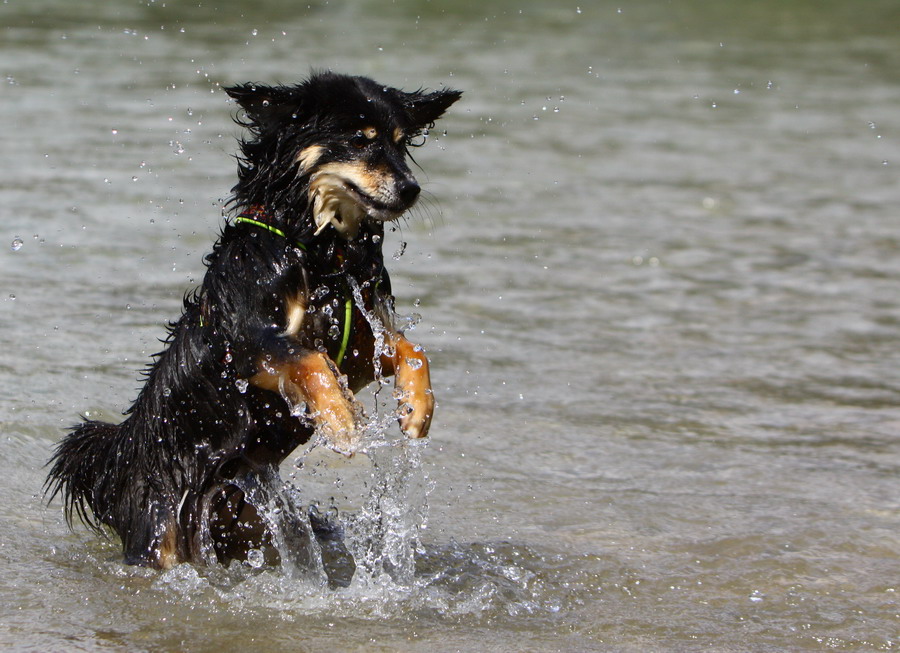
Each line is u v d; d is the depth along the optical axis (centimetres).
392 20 3925
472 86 2873
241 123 877
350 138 804
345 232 818
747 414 1130
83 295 1366
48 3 3903
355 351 815
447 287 1505
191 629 693
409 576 783
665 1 4550
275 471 816
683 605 750
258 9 4034
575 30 3900
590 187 2088
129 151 2069
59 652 654
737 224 1888
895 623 725
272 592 753
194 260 1522
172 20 3716
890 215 1964
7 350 1175
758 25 4119
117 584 754
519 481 958
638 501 923
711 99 2911
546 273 1590
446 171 2141
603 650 681
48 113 2336
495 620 723
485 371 1216
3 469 930
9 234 1569
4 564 779
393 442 870
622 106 2789
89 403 1055
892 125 2675
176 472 797
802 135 2570
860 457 1027
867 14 4338
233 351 772
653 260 1675
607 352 1300
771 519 891
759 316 1448
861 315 1461
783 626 718
